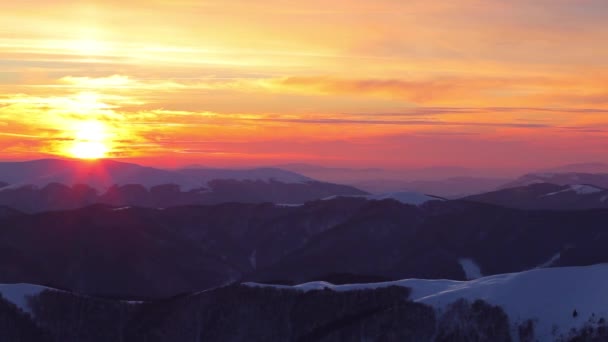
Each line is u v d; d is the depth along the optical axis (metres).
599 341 104.62
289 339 130.38
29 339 132.88
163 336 136.00
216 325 135.50
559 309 112.00
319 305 131.00
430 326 117.19
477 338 113.56
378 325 120.12
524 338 110.62
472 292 119.44
